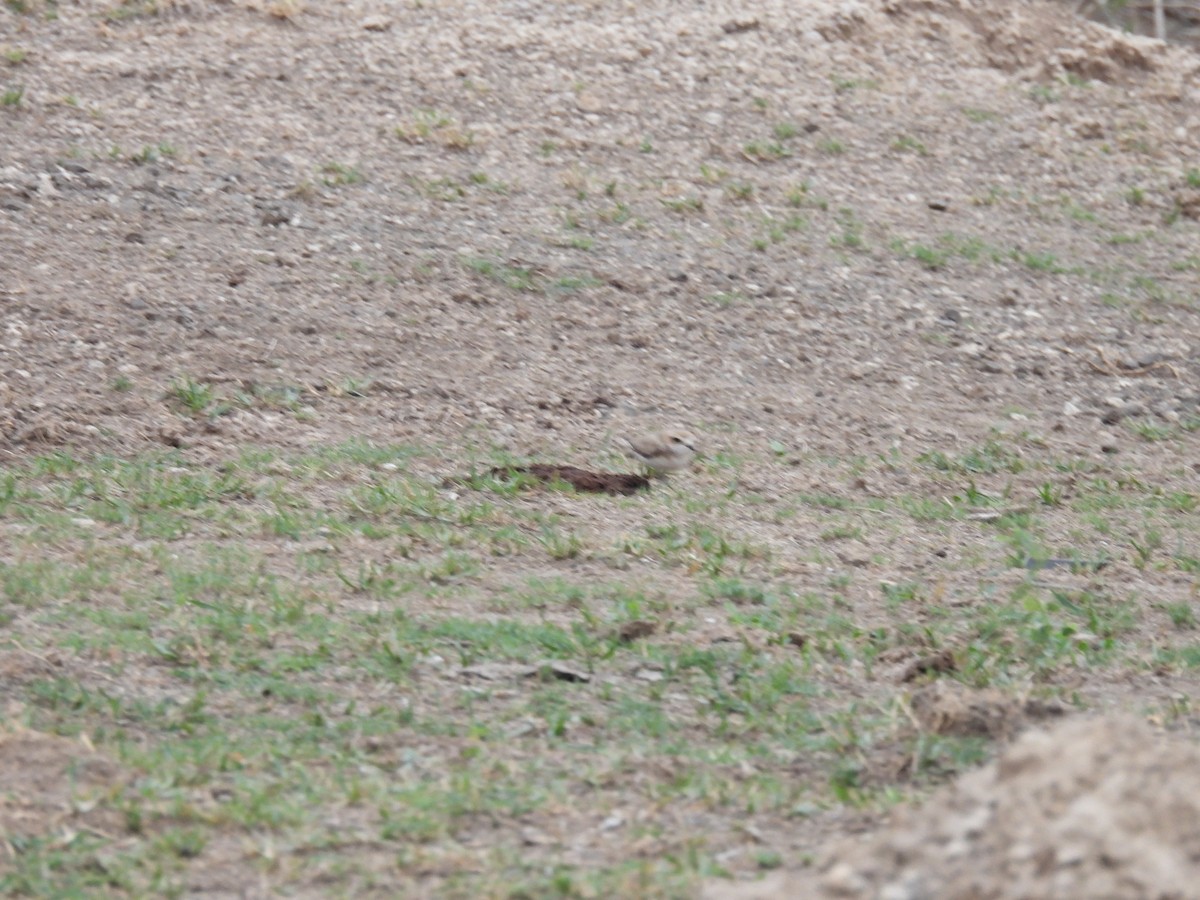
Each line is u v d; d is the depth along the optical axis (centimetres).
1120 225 2888
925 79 3288
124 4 3078
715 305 2370
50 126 2595
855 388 2189
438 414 1925
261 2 3144
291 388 1942
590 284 2369
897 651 1285
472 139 2781
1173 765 784
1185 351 2431
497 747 1072
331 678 1173
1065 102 3303
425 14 3228
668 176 2788
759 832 948
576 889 854
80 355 1938
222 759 1012
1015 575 1534
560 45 3166
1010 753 811
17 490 1559
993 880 729
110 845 903
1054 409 2200
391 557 1463
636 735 1106
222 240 2322
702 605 1380
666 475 1791
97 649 1183
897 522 1711
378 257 2348
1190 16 4391
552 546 1512
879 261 2602
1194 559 1619
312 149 2678
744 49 3247
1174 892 704
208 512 1545
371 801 970
